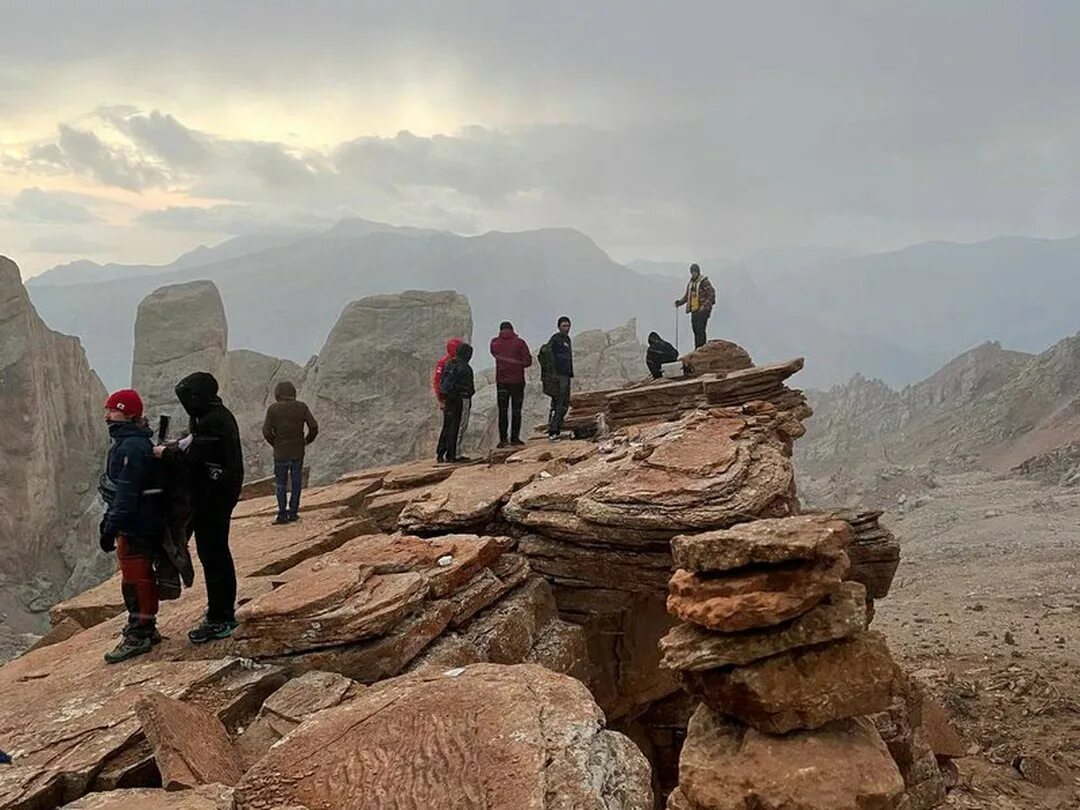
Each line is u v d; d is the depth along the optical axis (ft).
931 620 67.26
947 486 166.91
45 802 15.25
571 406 64.49
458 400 51.19
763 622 13.21
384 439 141.49
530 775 13.04
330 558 28.32
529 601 27.37
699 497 27.58
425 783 13.37
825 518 14.89
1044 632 59.11
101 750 16.44
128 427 21.66
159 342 156.87
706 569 14.42
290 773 14.38
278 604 22.29
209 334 159.02
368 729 15.38
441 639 23.59
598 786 12.89
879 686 13.43
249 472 142.92
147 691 17.39
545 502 30.25
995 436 219.41
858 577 31.19
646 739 33.94
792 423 42.91
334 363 147.84
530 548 30.09
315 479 140.26
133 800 14.12
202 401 21.91
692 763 13.51
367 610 21.81
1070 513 116.06
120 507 21.15
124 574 22.33
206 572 22.70
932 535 117.39
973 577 84.89
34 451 135.13
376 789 13.44
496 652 24.61
